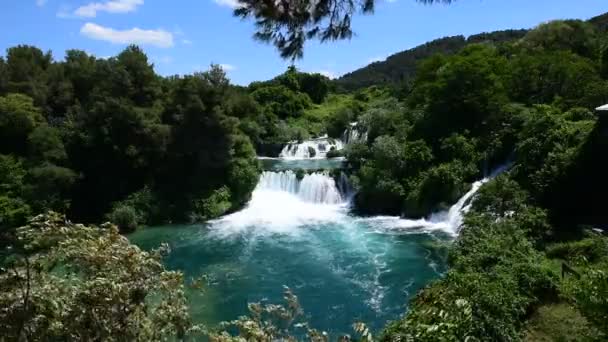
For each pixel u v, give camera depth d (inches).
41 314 246.8
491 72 1674.5
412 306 666.2
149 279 280.1
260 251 1173.1
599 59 2012.8
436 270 999.0
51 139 1450.5
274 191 1670.8
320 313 823.7
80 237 285.7
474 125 1596.9
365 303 856.9
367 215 1465.3
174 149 1576.0
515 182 1114.7
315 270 1032.8
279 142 2292.1
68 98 1823.3
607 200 1040.8
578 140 1109.7
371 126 1878.7
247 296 904.3
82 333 252.5
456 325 307.3
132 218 1382.9
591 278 358.0
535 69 1784.0
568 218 1029.8
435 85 1674.5
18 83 1752.0
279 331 368.5
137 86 1706.4
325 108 3243.1
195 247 1216.8
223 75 1706.4
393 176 1471.5
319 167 1868.8
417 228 1306.6
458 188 1344.7
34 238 275.3
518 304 611.5
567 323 599.2
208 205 1496.1
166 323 292.7
